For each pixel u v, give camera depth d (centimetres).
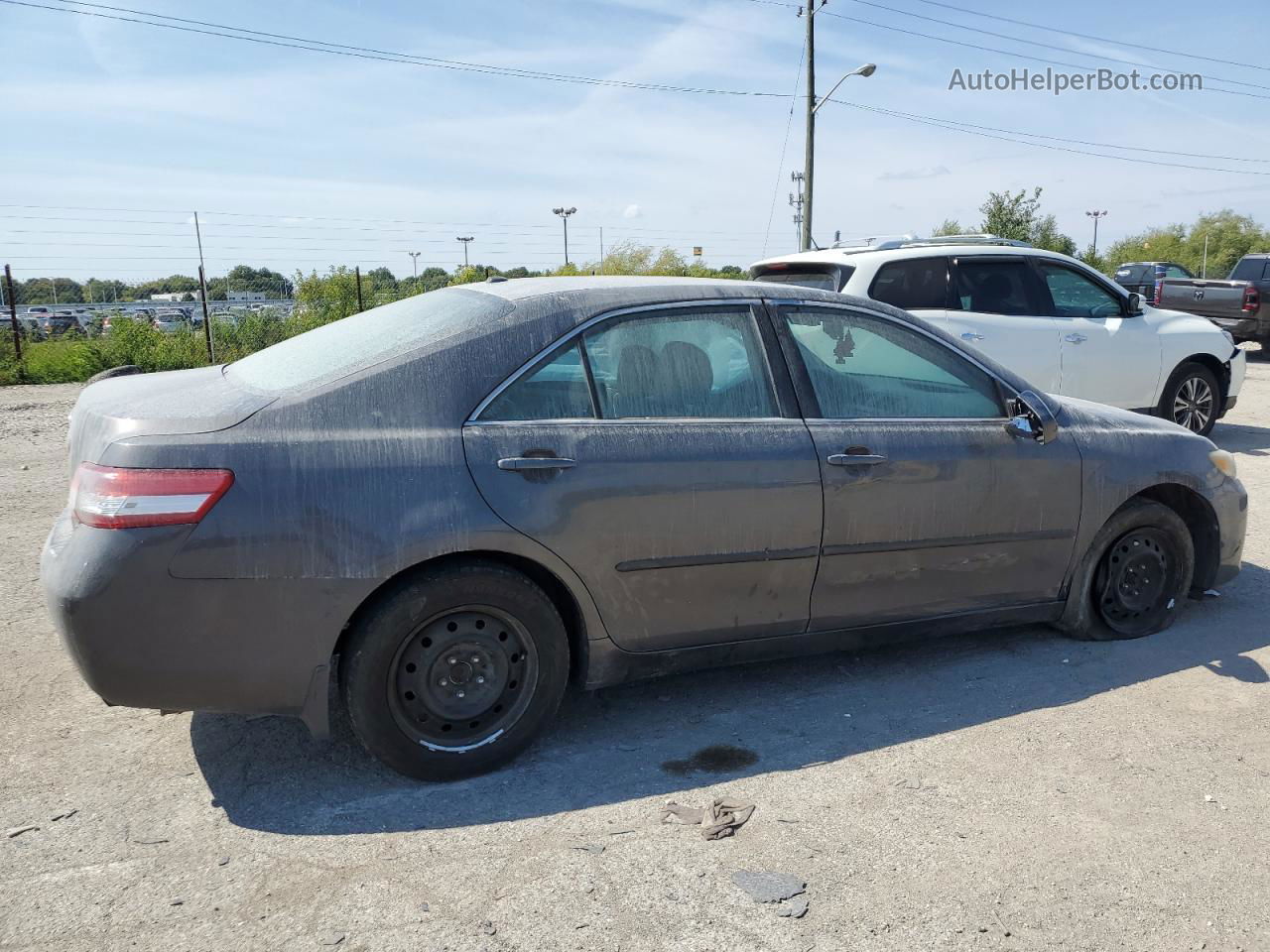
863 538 376
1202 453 461
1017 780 329
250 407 305
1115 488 429
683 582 350
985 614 417
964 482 393
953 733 364
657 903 263
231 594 290
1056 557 424
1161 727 369
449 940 248
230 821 302
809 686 407
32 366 1605
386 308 395
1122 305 884
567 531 326
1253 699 394
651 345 354
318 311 2038
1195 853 289
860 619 389
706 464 347
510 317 338
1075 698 394
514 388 330
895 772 335
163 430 292
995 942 249
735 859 284
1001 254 824
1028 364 817
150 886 269
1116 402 876
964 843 293
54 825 299
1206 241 6831
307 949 244
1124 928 255
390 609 307
